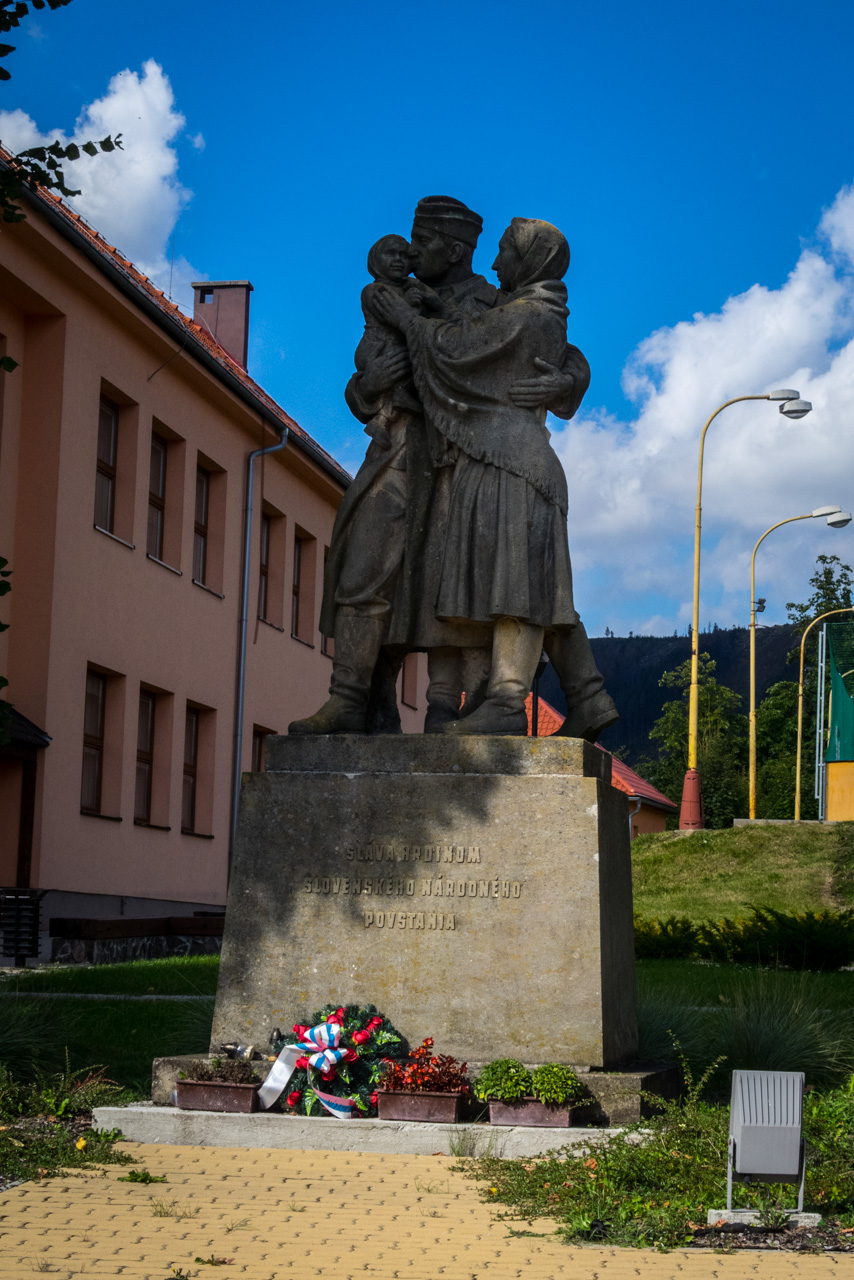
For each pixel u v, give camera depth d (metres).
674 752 80.94
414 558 8.72
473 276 9.27
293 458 31.72
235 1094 7.21
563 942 7.67
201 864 27.91
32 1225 5.43
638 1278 4.93
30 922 18.78
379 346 8.95
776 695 75.88
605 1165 6.22
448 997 7.71
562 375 8.64
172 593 26.66
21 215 8.63
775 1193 5.86
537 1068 7.34
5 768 21.52
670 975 17.11
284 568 32.28
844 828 33.53
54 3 8.22
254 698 30.61
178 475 27.14
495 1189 6.07
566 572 8.49
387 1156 6.84
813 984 15.81
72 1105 7.60
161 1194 5.98
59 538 22.31
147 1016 11.11
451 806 7.91
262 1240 5.31
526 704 8.42
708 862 32.84
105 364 23.84
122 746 24.48
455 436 8.55
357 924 7.88
